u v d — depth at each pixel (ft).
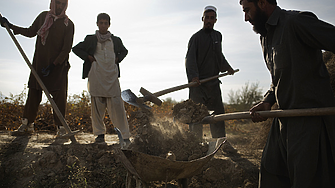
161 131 9.51
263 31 8.47
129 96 10.23
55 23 14.15
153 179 7.85
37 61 14.33
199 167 8.04
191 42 15.75
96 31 14.92
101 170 12.00
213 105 15.92
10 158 11.83
